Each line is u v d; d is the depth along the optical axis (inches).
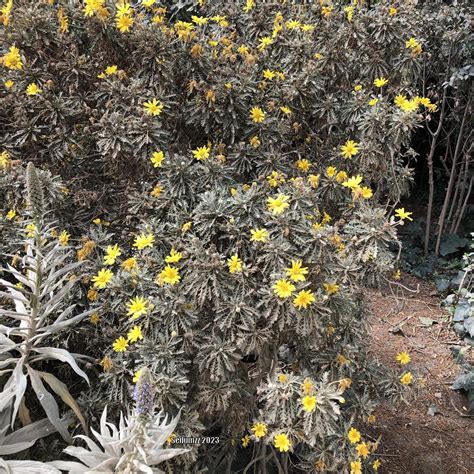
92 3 91.0
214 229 79.7
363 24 105.2
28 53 94.7
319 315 77.0
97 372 83.2
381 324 161.0
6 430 77.0
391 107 100.7
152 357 74.5
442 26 172.7
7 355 80.5
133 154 87.4
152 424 67.2
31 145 95.4
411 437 121.3
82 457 66.4
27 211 84.0
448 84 172.6
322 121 105.6
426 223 202.1
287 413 77.4
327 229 77.3
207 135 100.6
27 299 78.8
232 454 92.3
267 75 100.7
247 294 75.4
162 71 91.4
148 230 82.9
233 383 78.9
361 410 90.0
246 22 113.6
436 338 156.1
